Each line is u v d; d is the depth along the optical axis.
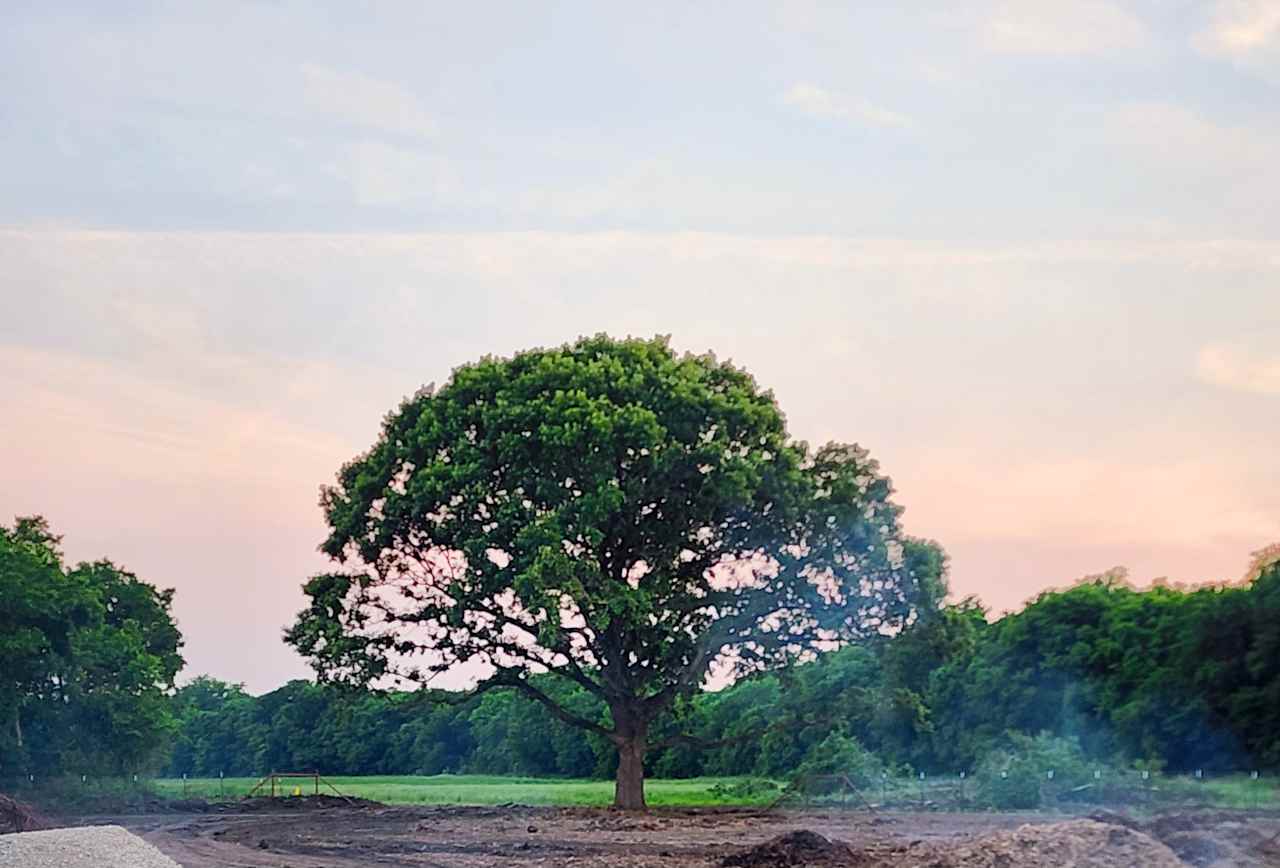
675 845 44.41
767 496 63.47
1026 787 63.97
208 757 168.38
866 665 93.75
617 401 62.53
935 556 65.88
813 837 37.72
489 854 42.03
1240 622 73.06
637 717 65.31
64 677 78.31
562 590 57.81
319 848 44.69
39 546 84.44
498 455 62.03
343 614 65.44
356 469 67.88
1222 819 44.53
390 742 156.75
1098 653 83.69
